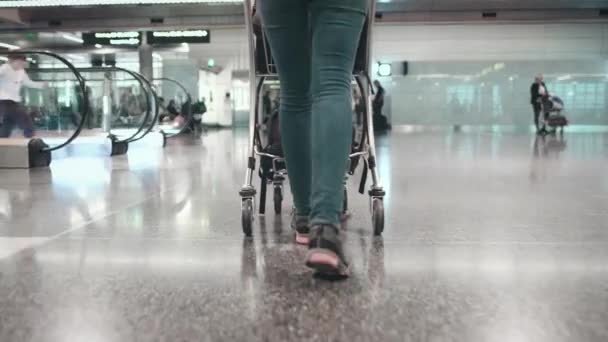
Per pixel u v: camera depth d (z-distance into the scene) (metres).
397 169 5.03
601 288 1.51
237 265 1.76
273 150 2.55
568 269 1.70
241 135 15.10
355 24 1.64
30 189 3.74
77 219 2.61
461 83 20.39
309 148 1.93
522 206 2.96
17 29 16.19
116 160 6.35
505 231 2.29
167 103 13.16
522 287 1.52
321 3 1.62
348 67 1.66
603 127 19.89
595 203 3.06
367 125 2.26
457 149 8.07
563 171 4.84
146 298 1.45
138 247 2.01
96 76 7.99
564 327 1.24
